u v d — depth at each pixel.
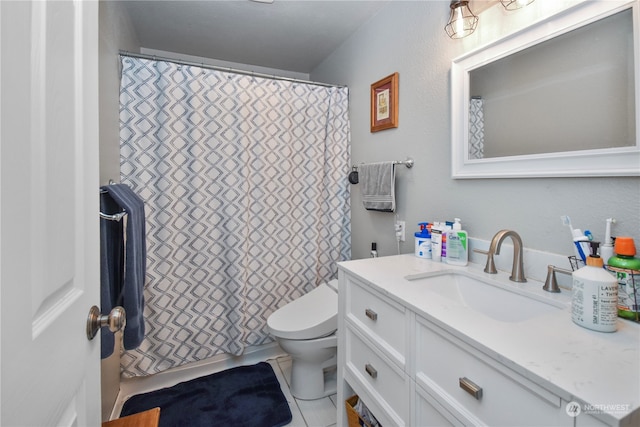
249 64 2.63
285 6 1.78
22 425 0.40
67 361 0.54
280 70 2.75
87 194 0.64
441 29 1.38
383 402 0.99
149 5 1.77
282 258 2.05
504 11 1.10
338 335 1.26
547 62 0.98
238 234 1.86
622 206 0.82
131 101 1.65
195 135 1.77
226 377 1.83
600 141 0.85
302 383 1.67
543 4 0.98
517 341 0.63
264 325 2.02
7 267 0.38
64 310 0.53
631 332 0.67
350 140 2.17
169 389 1.72
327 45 2.28
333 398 1.67
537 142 1.01
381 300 1.00
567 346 0.61
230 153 1.85
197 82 1.77
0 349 0.36
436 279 1.15
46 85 0.48
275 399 1.64
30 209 0.43
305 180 2.10
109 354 1.02
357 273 1.12
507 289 0.99
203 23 1.97
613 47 0.82
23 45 0.41
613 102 0.83
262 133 1.96
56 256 0.50
